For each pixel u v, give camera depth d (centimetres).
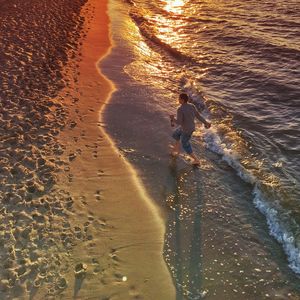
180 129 1004
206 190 947
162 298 686
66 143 1075
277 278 729
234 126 1209
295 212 859
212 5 2722
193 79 1566
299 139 1138
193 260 762
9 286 681
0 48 1638
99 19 2342
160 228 832
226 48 1888
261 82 1506
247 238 814
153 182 969
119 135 1145
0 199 858
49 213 834
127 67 1672
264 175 980
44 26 1997
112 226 825
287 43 1884
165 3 2855
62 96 1323
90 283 699
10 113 1177
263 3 2680
